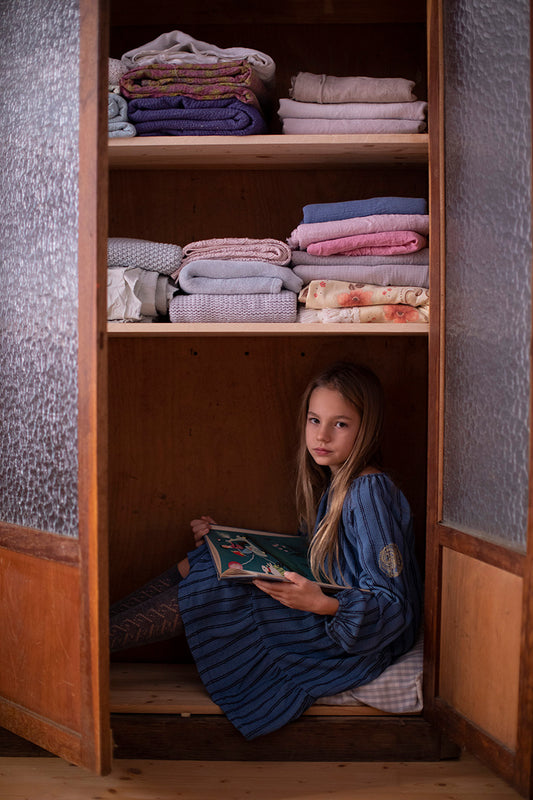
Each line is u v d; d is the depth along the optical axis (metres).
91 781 1.59
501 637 1.44
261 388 2.15
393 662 1.73
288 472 2.17
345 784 1.58
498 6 1.46
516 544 1.40
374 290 1.77
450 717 1.60
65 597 1.52
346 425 1.85
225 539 1.94
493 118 1.48
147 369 2.16
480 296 1.53
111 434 2.17
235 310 1.79
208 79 1.77
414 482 2.16
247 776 1.61
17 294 1.62
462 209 1.60
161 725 1.68
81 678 1.48
